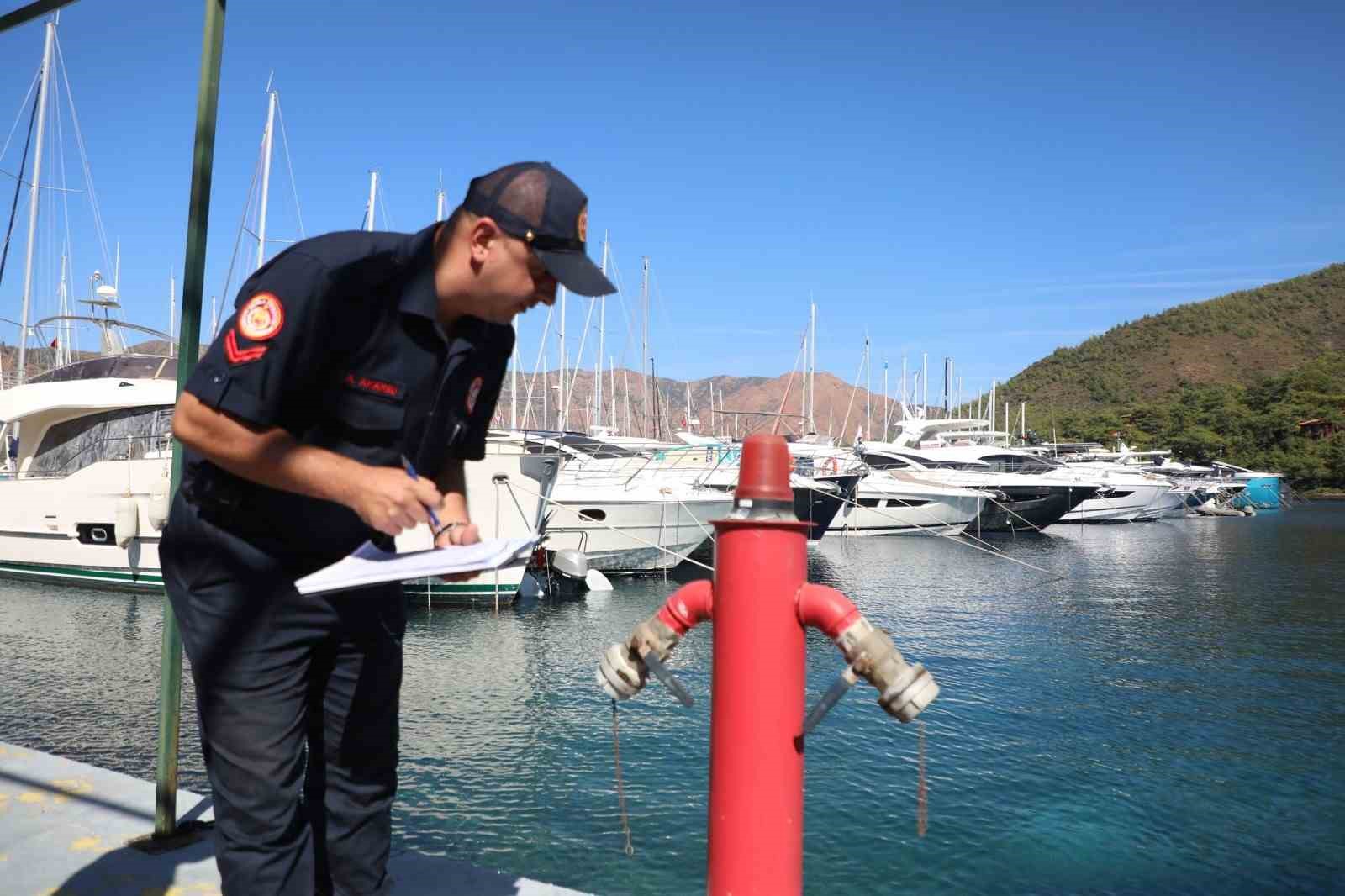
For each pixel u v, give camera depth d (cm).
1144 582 1830
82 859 223
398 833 519
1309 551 2666
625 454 1930
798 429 4225
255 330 134
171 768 237
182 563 156
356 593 163
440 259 148
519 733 710
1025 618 1331
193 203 232
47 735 705
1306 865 492
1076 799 583
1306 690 888
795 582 143
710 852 146
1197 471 5991
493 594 1418
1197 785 618
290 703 159
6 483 1584
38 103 2188
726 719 143
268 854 159
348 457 149
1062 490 3322
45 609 1307
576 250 144
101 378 1557
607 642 1110
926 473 3391
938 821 544
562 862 481
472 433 175
